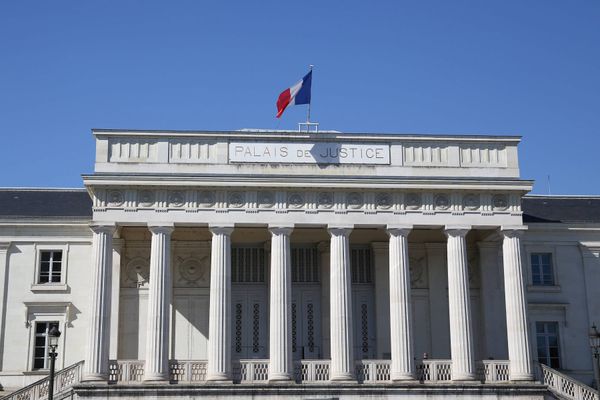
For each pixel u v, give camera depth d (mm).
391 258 45000
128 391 41250
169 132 45500
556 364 50750
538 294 51344
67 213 50688
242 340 49156
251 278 50125
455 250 45250
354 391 42562
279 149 45781
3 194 53312
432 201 45656
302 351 49312
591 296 51688
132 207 43938
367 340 49781
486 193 45969
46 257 49438
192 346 48156
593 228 52188
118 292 47188
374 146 46438
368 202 45281
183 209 44219
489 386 43125
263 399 41969
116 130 45344
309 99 48062
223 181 44250
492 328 48875
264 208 44656
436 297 49969
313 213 44812
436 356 49188
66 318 48469
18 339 48094
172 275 48906
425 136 46750
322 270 50125
